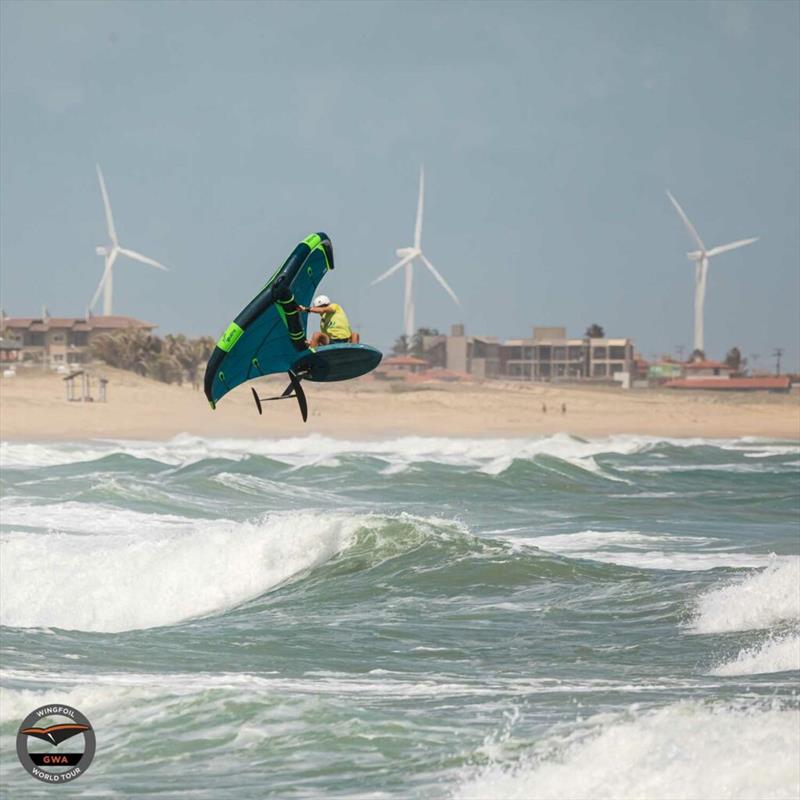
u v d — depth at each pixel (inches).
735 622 3309.5
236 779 1952.5
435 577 3998.5
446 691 2581.2
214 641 3211.1
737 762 1769.2
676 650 3058.6
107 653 3016.7
